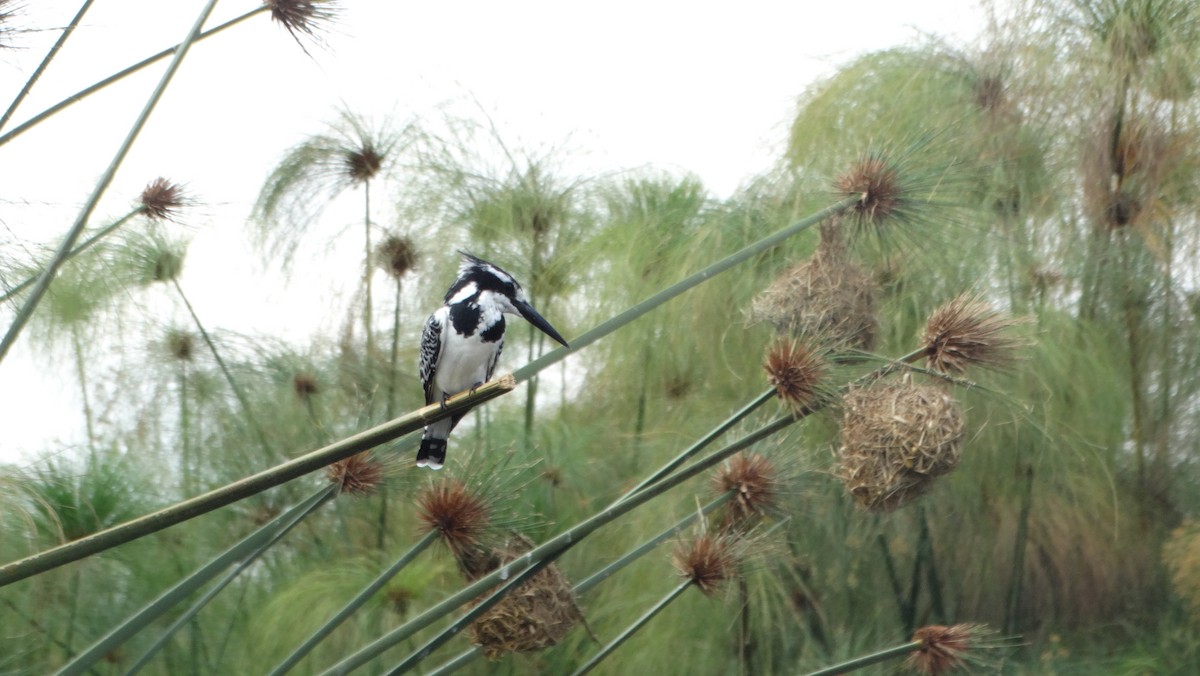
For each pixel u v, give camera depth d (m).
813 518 7.31
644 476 7.80
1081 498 7.43
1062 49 8.04
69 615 6.85
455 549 5.03
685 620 7.15
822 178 8.01
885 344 7.17
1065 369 7.32
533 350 8.52
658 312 7.98
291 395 8.25
